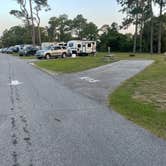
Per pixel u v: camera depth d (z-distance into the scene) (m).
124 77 19.30
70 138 6.73
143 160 5.42
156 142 6.42
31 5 77.00
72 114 9.13
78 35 126.88
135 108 9.87
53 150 5.97
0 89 14.74
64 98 12.02
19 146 6.25
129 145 6.22
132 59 41.25
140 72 22.33
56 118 8.62
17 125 7.90
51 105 10.56
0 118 8.69
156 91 13.37
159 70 23.72
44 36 122.69
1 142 6.52
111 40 84.81
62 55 49.34
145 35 80.00
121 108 9.96
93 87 15.16
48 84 16.61
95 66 28.50
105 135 6.93
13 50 83.50
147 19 73.25
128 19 72.25
